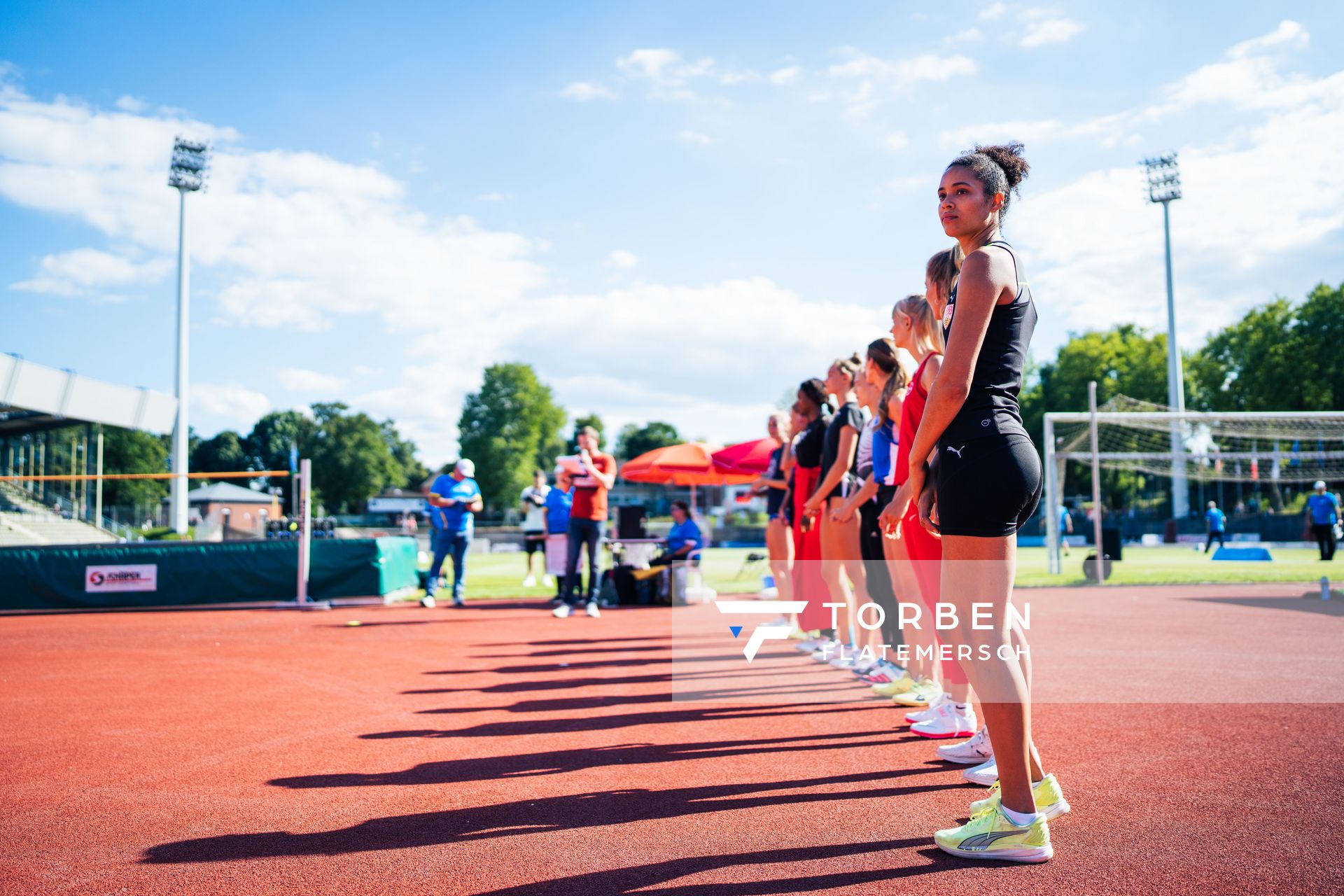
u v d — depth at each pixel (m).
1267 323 47.78
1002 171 2.53
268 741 3.61
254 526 61.91
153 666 5.75
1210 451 33.00
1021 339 2.40
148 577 10.30
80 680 5.19
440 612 9.84
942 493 2.36
